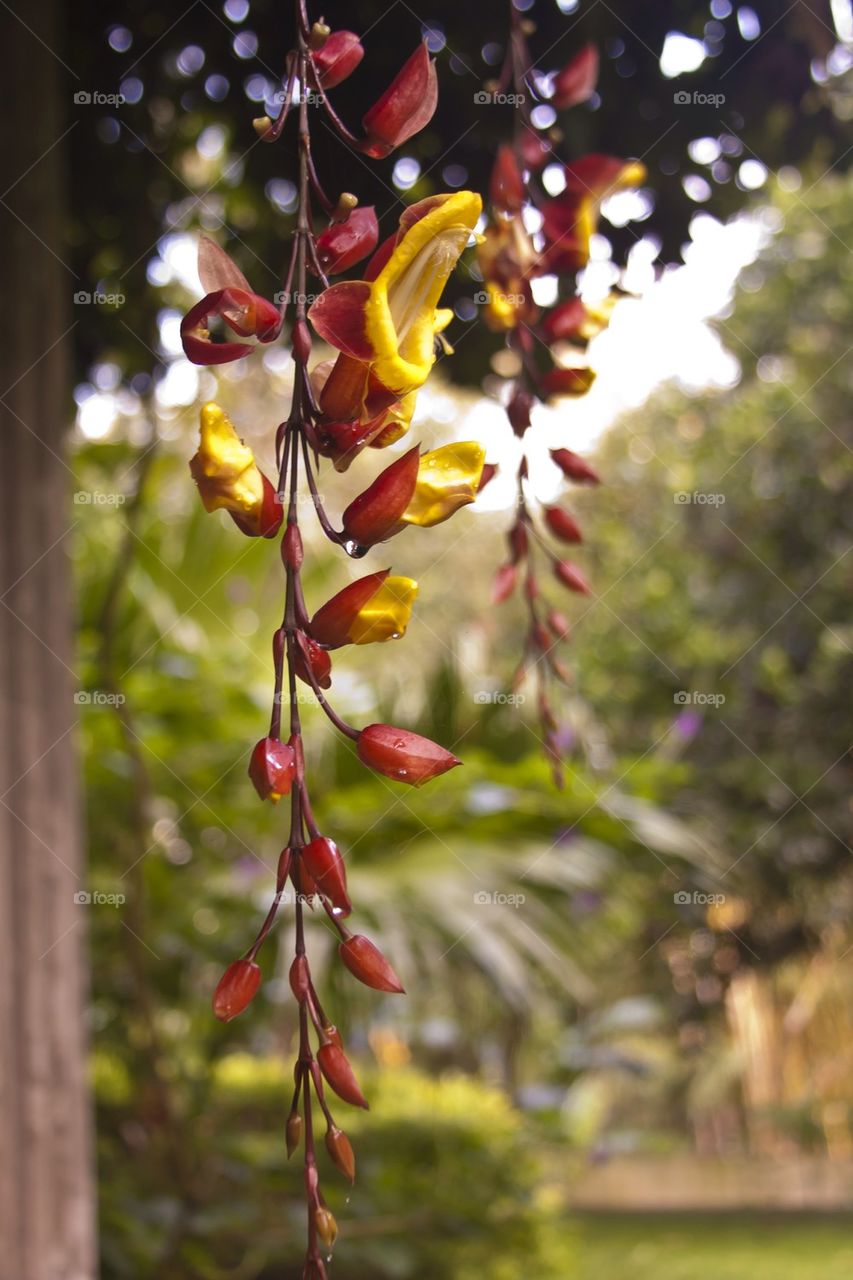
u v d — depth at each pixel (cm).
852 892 455
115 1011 238
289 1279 252
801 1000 594
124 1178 227
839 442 440
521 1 146
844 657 427
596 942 263
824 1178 553
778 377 455
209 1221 210
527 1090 319
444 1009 352
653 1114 609
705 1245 410
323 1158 243
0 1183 124
